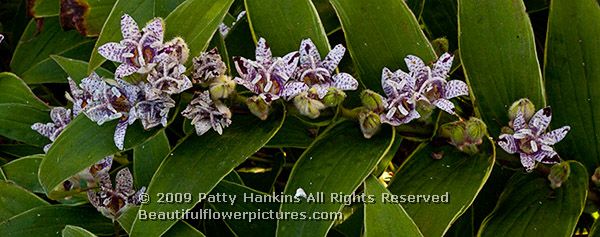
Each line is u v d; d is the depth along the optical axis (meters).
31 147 0.76
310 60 0.60
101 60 0.64
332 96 0.59
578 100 0.64
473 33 0.63
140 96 0.59
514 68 0.63
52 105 0.82
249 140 0.61
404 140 0.70
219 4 0.61
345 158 0.61
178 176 0.61
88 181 0.66
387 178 0.71
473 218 0.66
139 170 0.66
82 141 0.61
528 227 0.62
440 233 0.60
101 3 0.76
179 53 0.58
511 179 0.65
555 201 0.63
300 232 0.60
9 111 0.73
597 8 0.63
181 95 0.60
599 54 0.64
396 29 0.62
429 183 0.62
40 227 0.67
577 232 0.71
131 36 0.58
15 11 0.88
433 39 0.71
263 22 0.62
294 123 0.66
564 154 0.65
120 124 0.60
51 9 0.79
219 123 0.60
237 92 0.62
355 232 0.67
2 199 0.69
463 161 0.62
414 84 0.60
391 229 0.59
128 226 0.64
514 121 0.61
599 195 0.66
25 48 0.80
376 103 0.60
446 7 0.71
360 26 0.63
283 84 0.59
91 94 0.60
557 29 0.64
